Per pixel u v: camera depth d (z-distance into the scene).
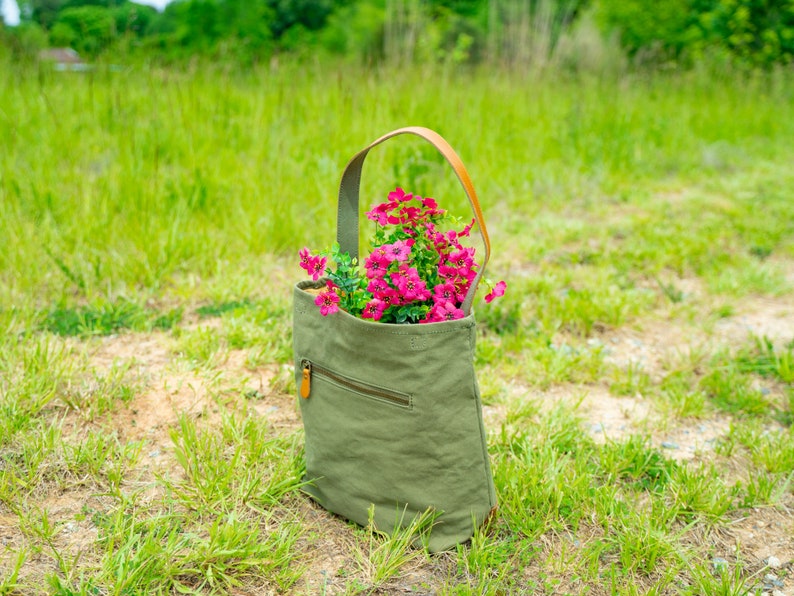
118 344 3.29
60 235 4.13
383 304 2.01
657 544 2.14
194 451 2.39
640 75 10.44
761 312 4.25
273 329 3.46
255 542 2.07
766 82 12.01
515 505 2.29
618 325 3.91
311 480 2.25
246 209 4.81
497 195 6.16
